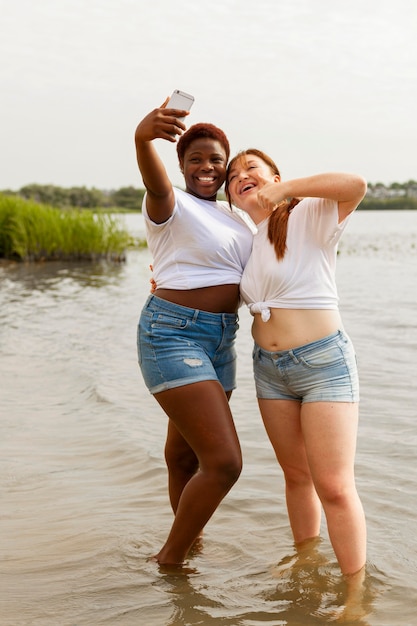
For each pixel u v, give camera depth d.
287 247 3.45
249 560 3.74
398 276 17.17
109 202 61.44
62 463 5.19
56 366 8.27
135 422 6.09
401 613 3.18
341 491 3.38
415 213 98.81
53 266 22.00
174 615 3.21
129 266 21.84
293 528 3.85
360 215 90.06
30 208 24.27
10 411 6.51
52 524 4.20
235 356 3.80
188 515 3.54
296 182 3.31
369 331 9.84
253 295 3.56
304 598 3.33
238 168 3.72
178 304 3.54
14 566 3.70
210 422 3.44
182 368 3.47
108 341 9.77
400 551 3.75
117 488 4.73
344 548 3.40
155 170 3.33
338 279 16.67
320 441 3.38
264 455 5.23
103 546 3.90
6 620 3.18
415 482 4.61
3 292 15.77
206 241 3.52
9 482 4.84
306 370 3.42
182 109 3.33
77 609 3.28
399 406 6.21
